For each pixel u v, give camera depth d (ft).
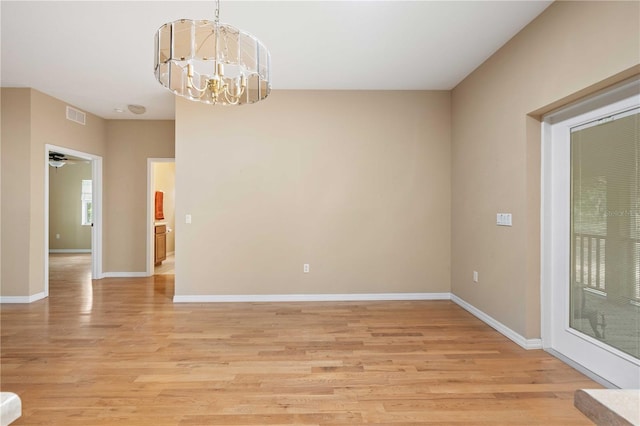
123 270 19.29
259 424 6.08
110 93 14.65
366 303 13.92
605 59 6.82
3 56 11.13
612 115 7.45
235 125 14.20
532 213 9.37
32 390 7.16
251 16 8.90
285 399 6.87
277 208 14.29
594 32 7.07
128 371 8.02
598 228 7.86
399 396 6.98
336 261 14.39
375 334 10.44
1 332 10.56
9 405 2.07
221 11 8.66
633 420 1.87
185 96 7.93
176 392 7.11
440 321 11.66
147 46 10.44
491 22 9.14
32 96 13.98
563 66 7.91
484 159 11.56
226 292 14.23
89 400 6.81
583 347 8.23
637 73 6.58
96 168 18.63
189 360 8.61
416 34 9.82
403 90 14.39
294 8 8.56
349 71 12.45
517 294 9.75
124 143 19.20
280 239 14.29
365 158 14.39
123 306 13.44
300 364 8.41
